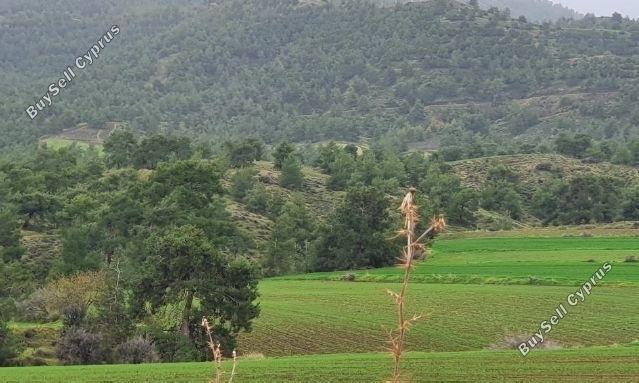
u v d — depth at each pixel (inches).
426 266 5895.7
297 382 2105.1
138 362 3147.1
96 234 5925.2
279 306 4603.8
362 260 6766.7
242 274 3563.0
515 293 4618.6
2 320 3282.5
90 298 3954.2
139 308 3484.3
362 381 2112.5
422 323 3860.7
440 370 2285.9
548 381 2059.5
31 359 3102.9
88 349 3144.7
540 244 6796.3
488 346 3329.2
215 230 6122.1
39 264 5871.1
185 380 2182.6
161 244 3533.5
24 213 6889.8
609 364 2364.7
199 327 3454.7
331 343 3590.1
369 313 4281.5
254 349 3518.7
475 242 7126.0
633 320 3730.3
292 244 7066.9
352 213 6875.0
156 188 6530.5
